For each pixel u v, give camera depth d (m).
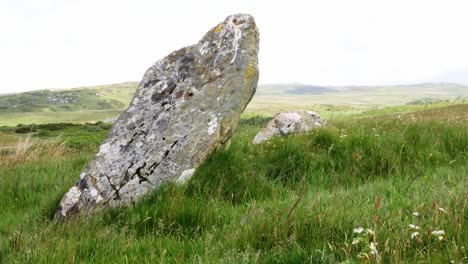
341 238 4.20
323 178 7.65
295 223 4.53
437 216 4.14
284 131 12.23
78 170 10.55
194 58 8.66
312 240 4.20
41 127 103.31
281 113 12.80
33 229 5.85
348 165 8.12
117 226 5.62
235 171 7.33
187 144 7.42
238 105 8.04
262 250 4.35
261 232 4.62
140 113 7.95
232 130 8.05
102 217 6.14
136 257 4.40
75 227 5.59
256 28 8.96
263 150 9.31
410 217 4.57
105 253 4.55
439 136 9.74
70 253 4.44
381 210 4.77
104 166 7.21
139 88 8.40
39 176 9.78
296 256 3.93
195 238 4.99
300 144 9.36
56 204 7.07
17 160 12.87
